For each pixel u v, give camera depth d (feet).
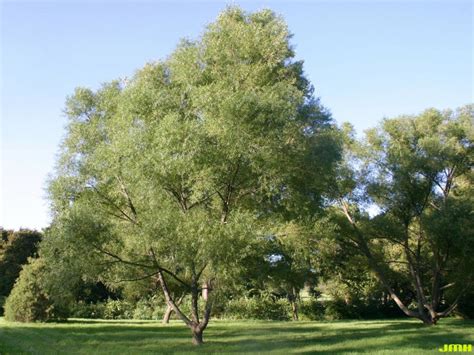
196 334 67.82
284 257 77.46
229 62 69.10
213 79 68.64
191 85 67.31
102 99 75.31
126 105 64.85
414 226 119.65
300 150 69.72
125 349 60.64
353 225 111.96
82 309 134.41
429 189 110.32
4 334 67.67
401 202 110.11
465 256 102.89
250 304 138.00
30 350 55.01
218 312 137.49
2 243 158.40
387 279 124.67
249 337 77.66
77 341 68.13
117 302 137.80
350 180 107.55
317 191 79.00
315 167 72.64
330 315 144.15
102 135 72.54
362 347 64.03
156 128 60.13
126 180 65.72
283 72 74.84
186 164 57.52
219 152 60.18
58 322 106.01
